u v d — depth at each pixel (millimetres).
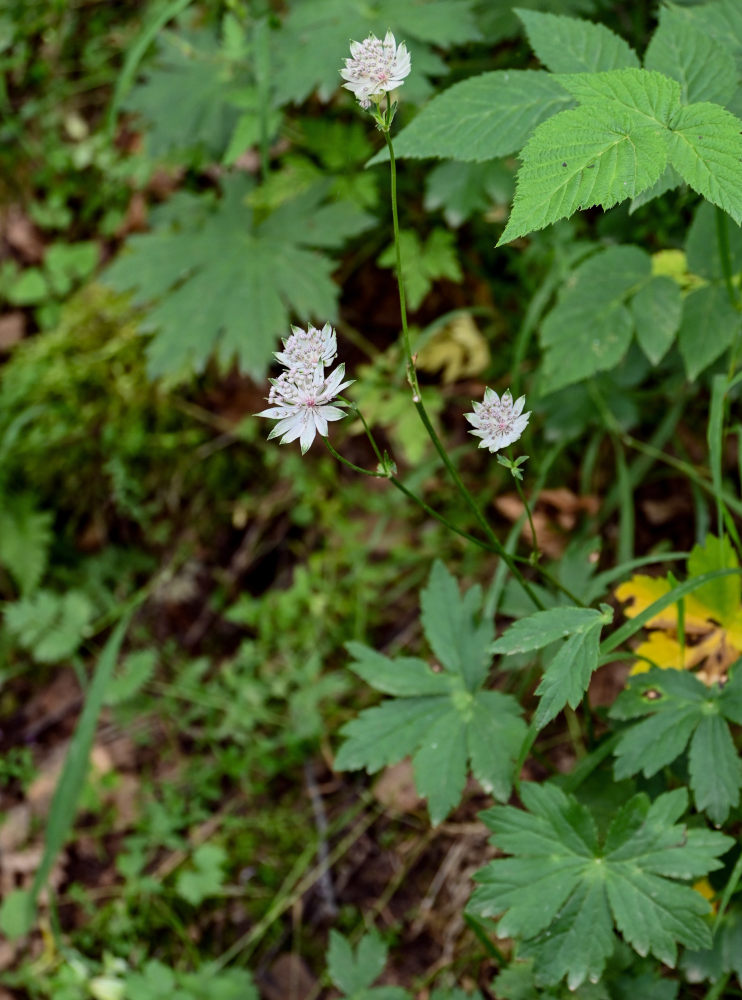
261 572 1022
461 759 637
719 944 623
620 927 581
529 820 604
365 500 977
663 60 618
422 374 963
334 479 997
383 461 561
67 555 1069
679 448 846
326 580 965
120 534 1066
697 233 713
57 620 984
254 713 920
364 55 521
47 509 1072
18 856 930
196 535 1044
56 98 1220
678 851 584
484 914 595
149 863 894
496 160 829
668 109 536
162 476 1052
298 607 957
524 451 909
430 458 951
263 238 920
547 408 827
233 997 792
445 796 632
